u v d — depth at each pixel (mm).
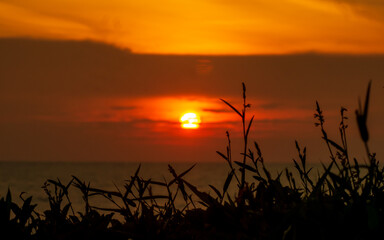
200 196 3197
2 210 3232
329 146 3238
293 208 2779
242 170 3287
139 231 3137
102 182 137625
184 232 3102
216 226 2986
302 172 3260
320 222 2719
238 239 2764
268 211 2828
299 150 3262
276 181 3262
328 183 3262
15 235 3203
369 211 2652
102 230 3180
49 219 3383
